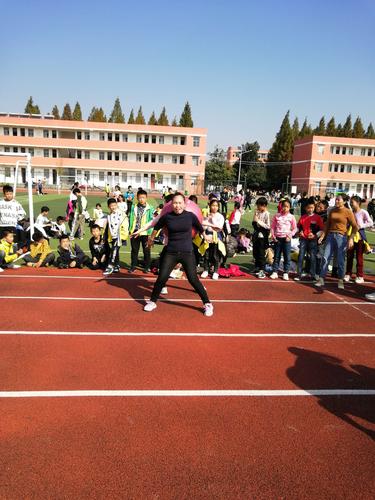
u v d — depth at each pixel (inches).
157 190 2085.4
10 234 345.1
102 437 119.3
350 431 126.9
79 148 2091.5
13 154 386.0
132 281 310.5
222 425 127.4
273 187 2733.8
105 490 99.3
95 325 211.0
